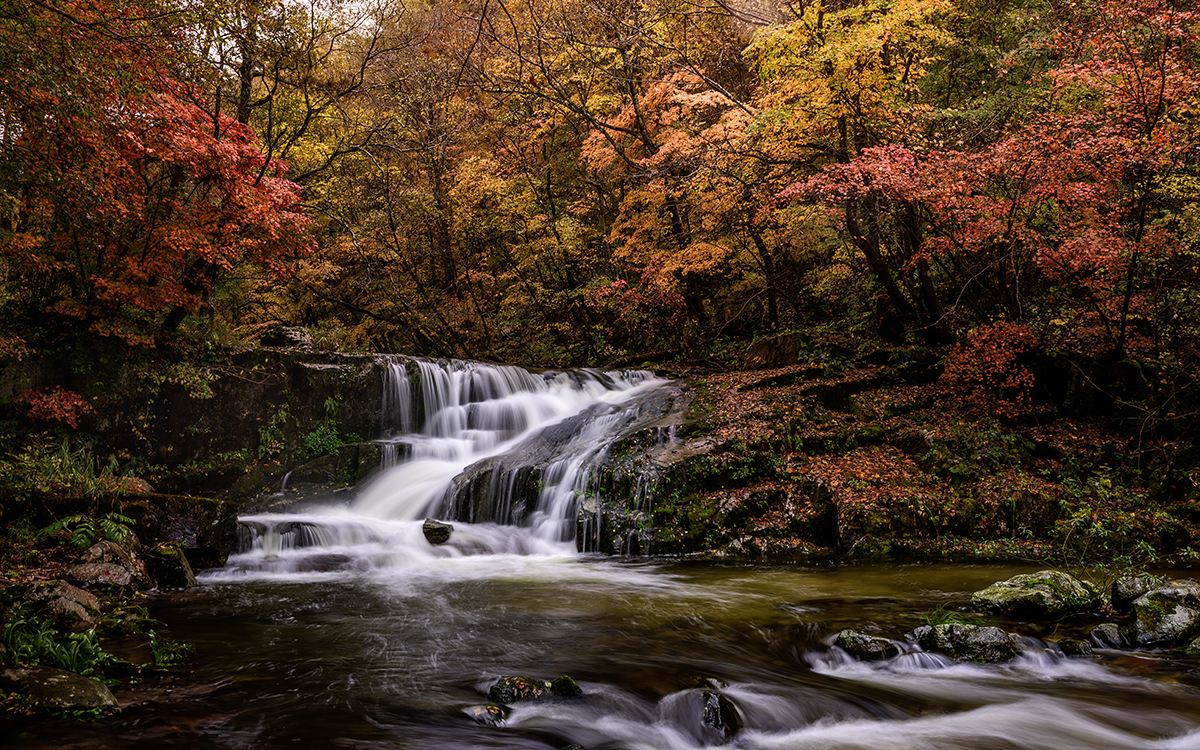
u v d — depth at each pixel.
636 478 11.29
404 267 24.34
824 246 18.08
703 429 12.59
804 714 4.93
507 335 25.16
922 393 14.38
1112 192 11.70
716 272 21.91
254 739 4.14
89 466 10.35
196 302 13.16
